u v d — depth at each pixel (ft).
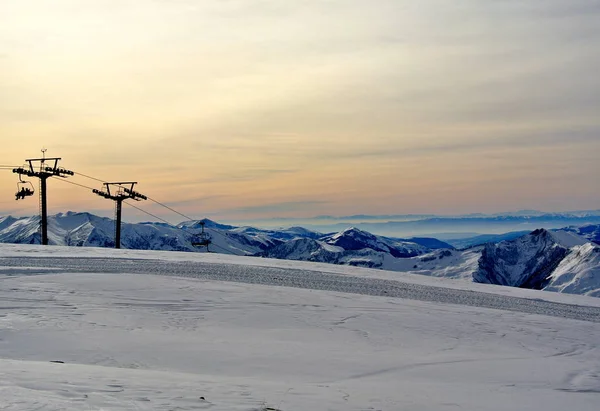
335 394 39.88
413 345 65.10
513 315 92.99
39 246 189.06
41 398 29.81
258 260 172.04
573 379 52.11
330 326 72.69
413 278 151.74
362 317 79.71
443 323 79.56
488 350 64.90
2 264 121.19
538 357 62.80
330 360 54.49
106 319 67.05
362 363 54.08
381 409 36.09
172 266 134.62
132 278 100.53
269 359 53.36
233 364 50.70
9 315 66.18
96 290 87.10
